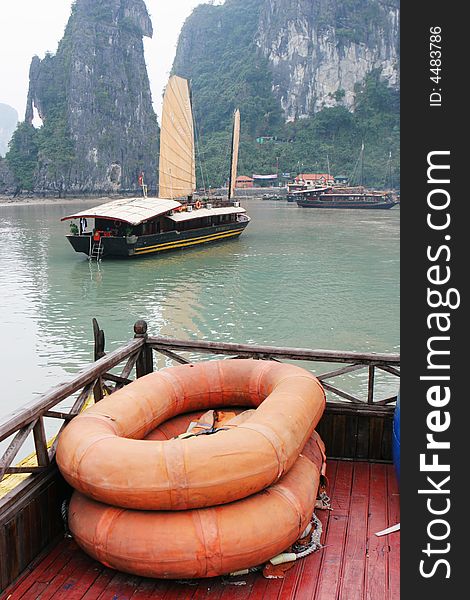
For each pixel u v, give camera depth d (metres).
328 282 25.81
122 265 30.50
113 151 153.75
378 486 4.78
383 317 18.83
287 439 3.84
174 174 45.47
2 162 152.00
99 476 3.49
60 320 18.84
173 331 17.36
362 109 169.62
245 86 184.50
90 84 152.38
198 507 3.53
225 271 28.83
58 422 10.09
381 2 175.75
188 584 3.63
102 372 4.67
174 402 4.81
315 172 159.12
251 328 17.55
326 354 5.09
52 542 4.04
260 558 3.55
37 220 67.25
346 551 3.94
